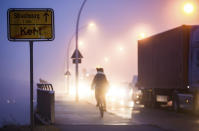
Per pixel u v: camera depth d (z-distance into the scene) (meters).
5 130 24.44
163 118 36.47
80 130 25.48
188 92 43.47
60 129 25.89
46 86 34.12
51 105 28.91
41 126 26.70
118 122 30.97
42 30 16.75
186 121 33.72
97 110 44.06
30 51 16.64
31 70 16.56
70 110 44.09
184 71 41.53
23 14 16.69
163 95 48.31
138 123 30.23
